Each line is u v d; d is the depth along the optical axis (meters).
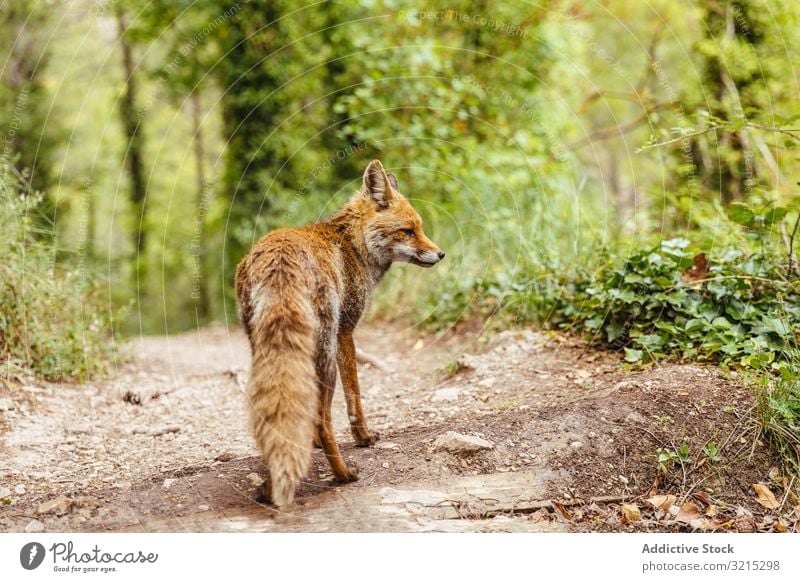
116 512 3.87
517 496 4.01
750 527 3.94
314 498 4.00
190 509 3.91
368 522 3.74
